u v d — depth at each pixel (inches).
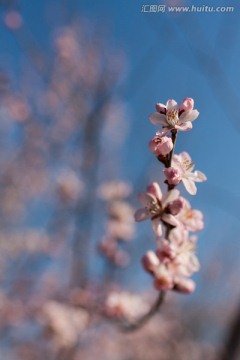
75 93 316.2
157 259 91.3
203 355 257.6
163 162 77.7
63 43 330.0
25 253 318.3
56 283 296.2
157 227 80.2
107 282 194.7
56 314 184.7
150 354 279.9
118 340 275.1
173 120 75.2
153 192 81.6
